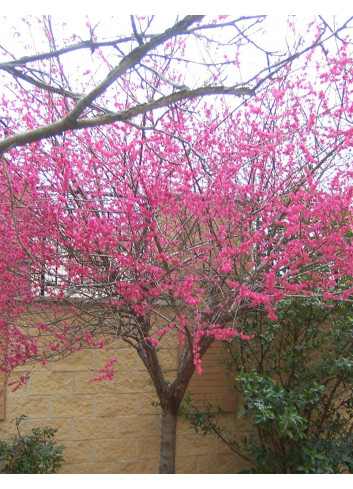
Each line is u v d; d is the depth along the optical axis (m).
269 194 3.44
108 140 3.43
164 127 3.35
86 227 2.86
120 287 3.08
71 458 4.51
